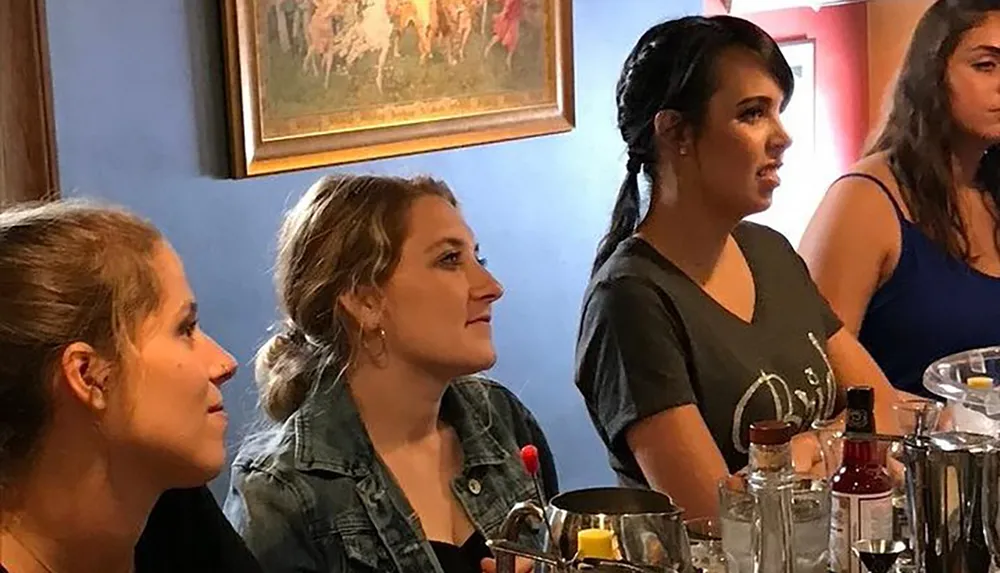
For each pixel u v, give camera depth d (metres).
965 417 1.61
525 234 3.59
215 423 1.20
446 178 3.36
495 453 1.71
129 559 1.22
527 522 1.53
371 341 1.60
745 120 1.85
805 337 1.99
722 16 1.93
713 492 1.76
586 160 3.74
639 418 1.81
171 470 1.17
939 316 2.29
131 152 2.71
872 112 4.58
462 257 1.61
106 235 1.15
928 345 2.30
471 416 1.72
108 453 1.14
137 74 2.72
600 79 3.75
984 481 1.26
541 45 3.57
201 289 2.85
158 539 1.33
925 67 2.29
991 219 2.35
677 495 1.78
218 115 2.88
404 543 1.58
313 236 1.63
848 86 4.55
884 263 2.32
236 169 2.90
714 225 1.91
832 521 1.48
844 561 1.47
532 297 3.62
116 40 2.67
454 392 1.73
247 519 1.54
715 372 1.86
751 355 1.90
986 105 2.24
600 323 1.89
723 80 1.84
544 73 3.59
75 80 2.60
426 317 1.58
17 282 1.11
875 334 2.36
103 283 1.13
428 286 1.58
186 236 2.82
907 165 2.31
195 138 2.84
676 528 1.25
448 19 3.31
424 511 1.63
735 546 1.38
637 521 1.24
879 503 1.47
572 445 3.79
